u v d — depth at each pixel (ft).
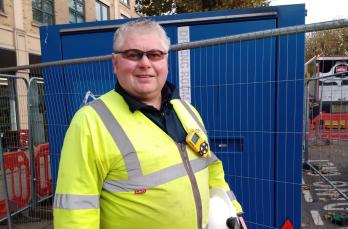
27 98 15.61
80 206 4.64
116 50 5.24
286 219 10.05
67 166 4.77
